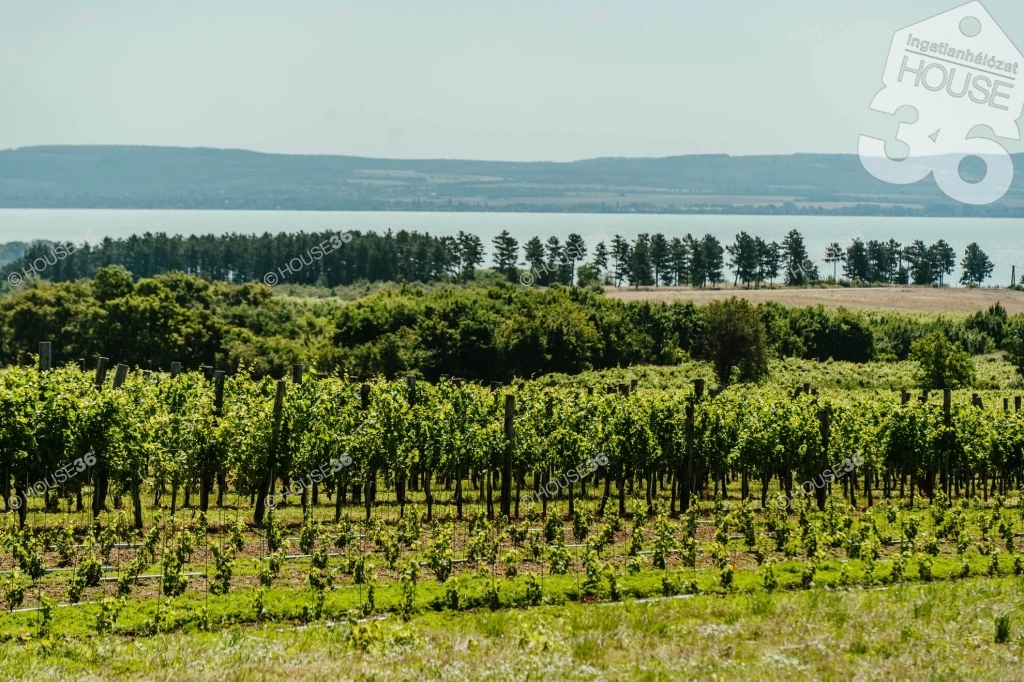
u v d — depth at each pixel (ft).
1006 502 100.27
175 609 52.44
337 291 446.19
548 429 96.37
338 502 81.82
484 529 69.67
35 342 238.07
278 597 54.95
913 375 246.06
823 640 46.29
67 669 41.39
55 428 75.15
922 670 41.34
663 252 540.93
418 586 57.93
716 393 112.88
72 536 64.44
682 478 94.07
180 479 82.79
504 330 263.29
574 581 60.49
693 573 63.26
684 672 41.32
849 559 69.67
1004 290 485.56
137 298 242.17
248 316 281.13
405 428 86.12
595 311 296.51
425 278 496.64
